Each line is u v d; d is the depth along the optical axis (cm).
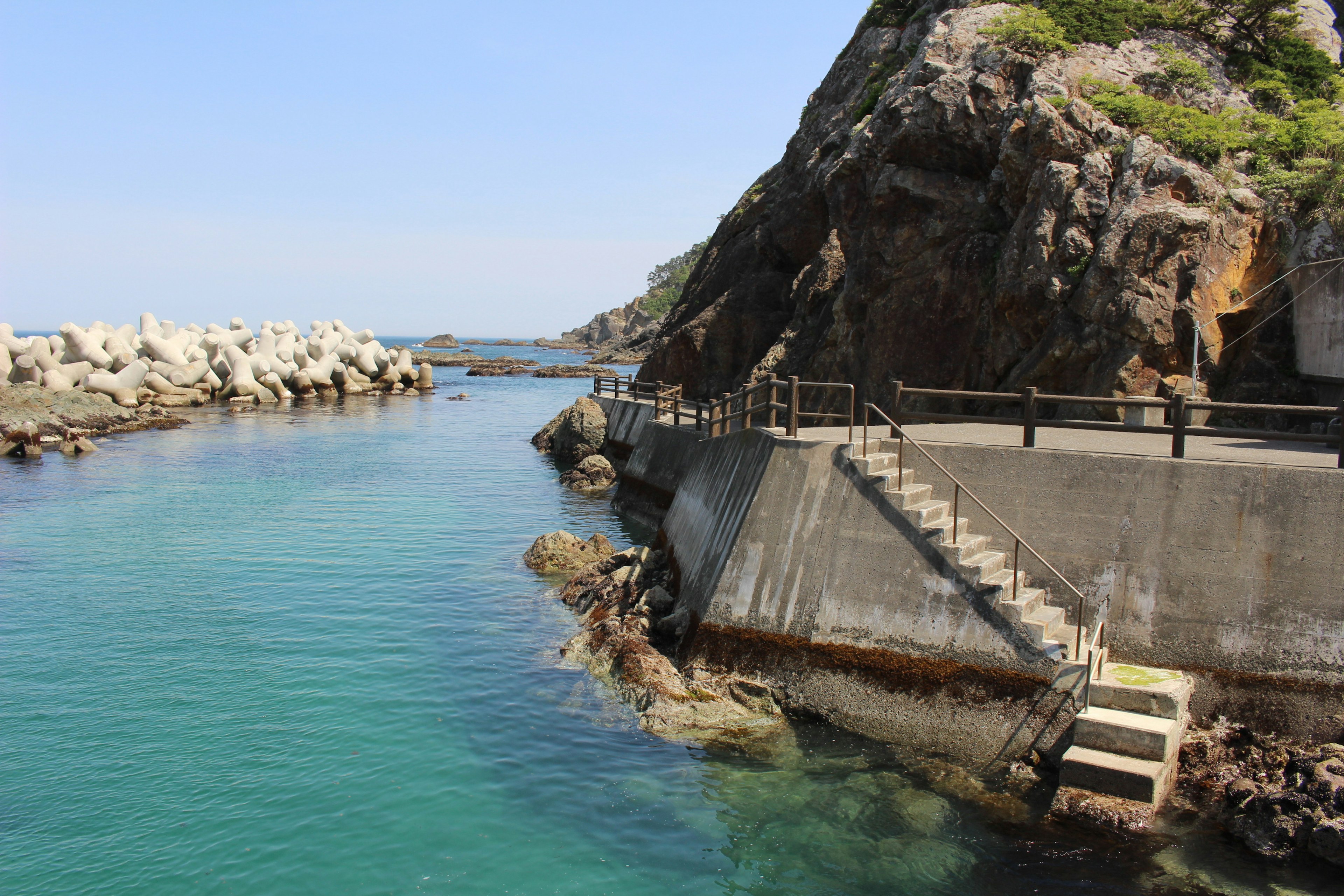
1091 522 1269
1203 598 1186
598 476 3228
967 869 962
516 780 1146
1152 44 2505
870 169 2900
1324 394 1795
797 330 3294
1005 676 1180
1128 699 1098
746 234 4528
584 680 1441
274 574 2066
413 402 7081
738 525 1435
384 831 1035
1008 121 2375
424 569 2108
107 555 2239
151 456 3934
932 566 1253
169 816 1065
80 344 5566
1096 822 1001
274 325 7625
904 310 2589
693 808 1081
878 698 1245
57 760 1200
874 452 1426
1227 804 1032
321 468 3659
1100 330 1983
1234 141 2083
